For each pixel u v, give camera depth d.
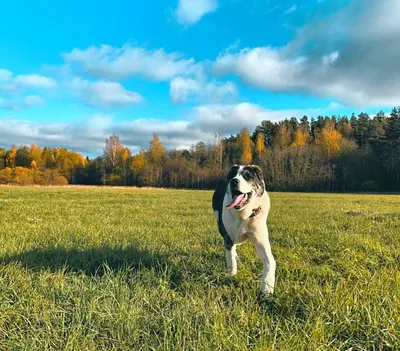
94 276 4.38
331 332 2.93
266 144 90.75
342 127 84.25
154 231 8.29
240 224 4.45
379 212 13.67
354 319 3.10
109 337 2.90
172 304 3.61
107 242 6.61
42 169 84.00
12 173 70.31
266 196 4.59
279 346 2.64
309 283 4.12
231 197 4.50
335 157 63.56
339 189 61.03
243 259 5.57
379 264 5.25
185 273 4.65
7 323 3.12
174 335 2.88
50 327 2.95
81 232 7.61
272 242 6.95
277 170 63.56
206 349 2.58
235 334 2.76
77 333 2.82
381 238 7.39
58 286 3.90
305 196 34.28
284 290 3.89
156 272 4.66
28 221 10.19
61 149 101.38
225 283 4.44
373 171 60.53
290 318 3.19
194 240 7.20
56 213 12.87
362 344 2.82
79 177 92.69
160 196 29.64
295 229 8.51
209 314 3.20
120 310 3.23
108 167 90.88
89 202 20.03
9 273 4.27
